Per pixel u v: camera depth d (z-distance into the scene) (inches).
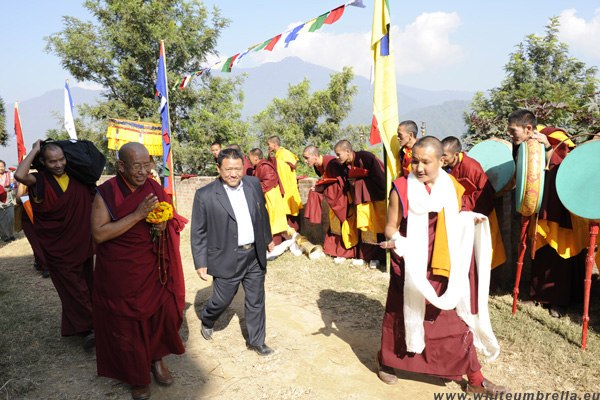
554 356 150.9
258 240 157.6
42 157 166.1
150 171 129.2
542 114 287.4
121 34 787.4
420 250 121.5
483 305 135.5
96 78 852.6
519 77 703.1
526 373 142.9
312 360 156.6
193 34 819.4
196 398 136.2
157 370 143.3
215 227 156.1
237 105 864.3
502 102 656.4
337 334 177.3
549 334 166.9
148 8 788.6
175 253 139.0
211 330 174.7
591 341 160.1
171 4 832.3
